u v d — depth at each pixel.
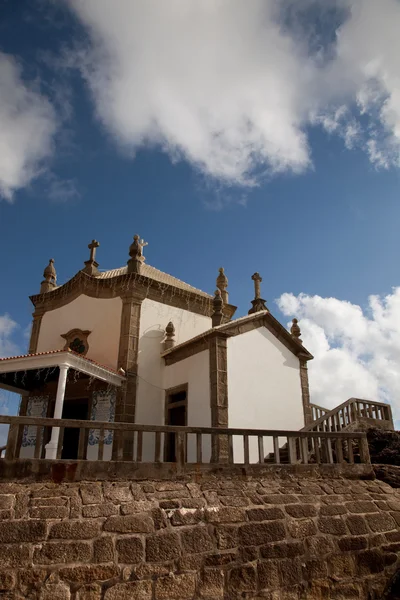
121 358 18.33
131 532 7.67
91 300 20.31
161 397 18.69
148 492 8.48
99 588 7.00
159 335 19.67
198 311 21.81
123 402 17.45
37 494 7.81
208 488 9.04
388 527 9.66
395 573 9.12
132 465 8.79
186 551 7.78
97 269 21.45
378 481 11.06
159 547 7.65
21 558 6.94
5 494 7.66
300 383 18.75
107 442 17.11
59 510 7.61
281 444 17.03
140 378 18.34
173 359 18.70
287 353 18.80
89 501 7.91
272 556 8.31
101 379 16.72
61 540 7.24
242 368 16.81
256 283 22.27
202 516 8.34
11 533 7.12
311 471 10.43
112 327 19.23
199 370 16.91
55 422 8.70
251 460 15.66
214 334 16.53
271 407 17.16
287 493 9.54
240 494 9.10
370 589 8.76
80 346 19.70
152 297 20.12
